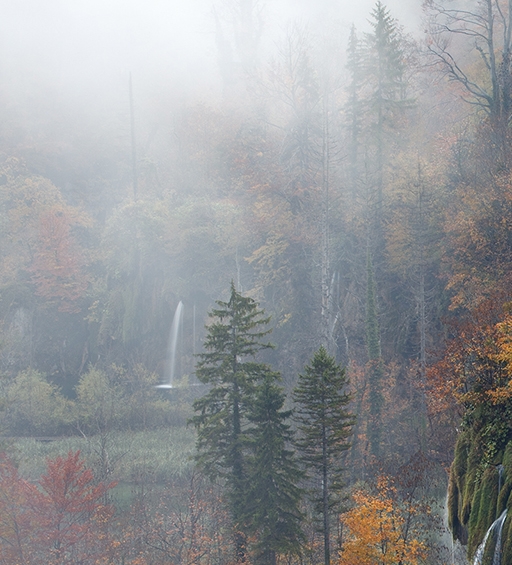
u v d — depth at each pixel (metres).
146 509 38.28
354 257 58.69
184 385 69.50
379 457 40.12
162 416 67.44
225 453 31.39
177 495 41.62
